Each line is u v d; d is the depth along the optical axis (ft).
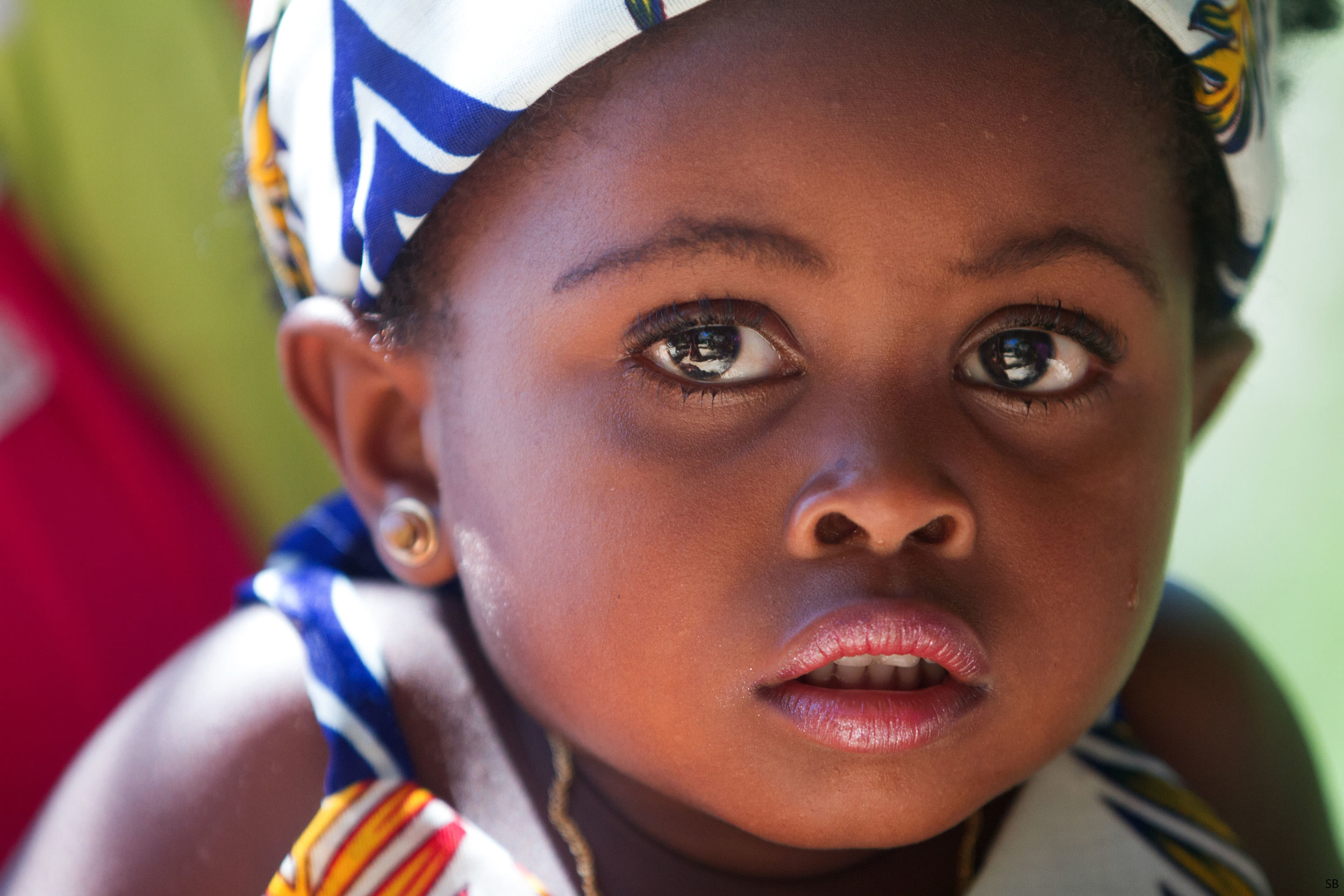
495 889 4.67
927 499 4.16
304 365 5.35
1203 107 4.72
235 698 5.19
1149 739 6.33
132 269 8.27
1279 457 12.41
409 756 5.01
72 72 8.05
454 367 4.85
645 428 4.42
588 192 4.37
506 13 4.34
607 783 5.13
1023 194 4.26
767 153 4.17
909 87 4.17
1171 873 5.22
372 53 4.67
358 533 6.03
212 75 8.32
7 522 7.64
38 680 7.63
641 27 4.17
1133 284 4.58
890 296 4.24
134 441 8.10
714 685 4.40
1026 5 4.33
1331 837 6.54
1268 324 13.09
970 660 4.34
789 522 4.27
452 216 4.72
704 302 4.33
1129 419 4.72
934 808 4.47
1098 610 4.60
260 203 5.54
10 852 7.45
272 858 4.98
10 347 7.77
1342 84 13.70
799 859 5.08
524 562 4.64
